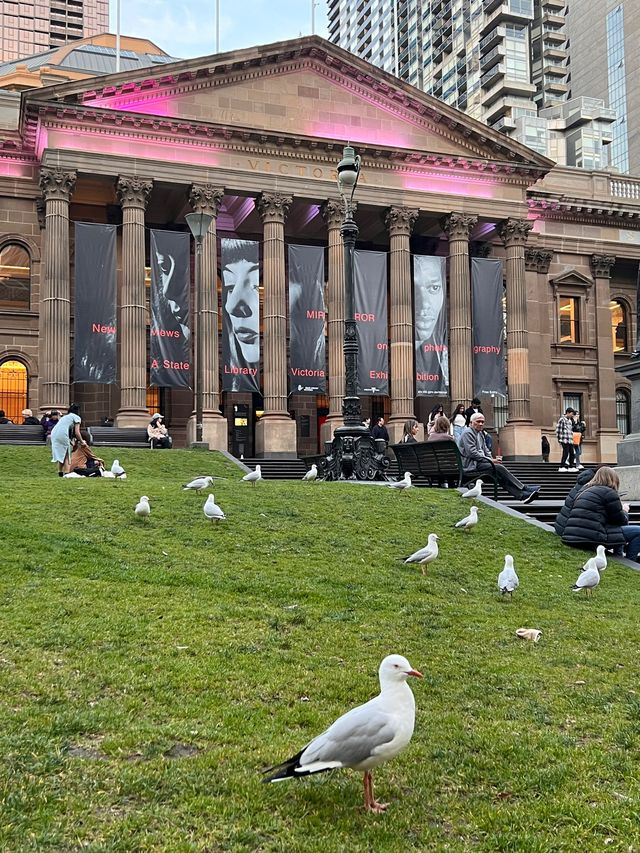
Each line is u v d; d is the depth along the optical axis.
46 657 7.75
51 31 161.88
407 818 5.27
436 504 17.80
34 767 5.61
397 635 9.38
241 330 41.59
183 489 17.59
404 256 45.28
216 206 42.25
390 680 5.19
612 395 54.00
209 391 40.75
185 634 8.73
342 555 13.27
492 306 46.28
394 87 45.75
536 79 123.00
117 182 40.97
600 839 5.09
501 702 7.49
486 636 9.62
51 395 38.34
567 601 11.80
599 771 6.04
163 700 7.03
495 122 113.69
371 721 4.93
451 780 5.89
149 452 30.80
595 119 106.25
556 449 51.44
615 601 12.05
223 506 15.99
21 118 41.28
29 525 13.09
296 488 18.81
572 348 53.56
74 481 18.69
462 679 8.07
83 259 39.62
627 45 111.56
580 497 15.61
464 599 11.46
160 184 41.78
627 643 9.70
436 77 132.12
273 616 9.62
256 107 43.81
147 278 47.53
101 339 39.56
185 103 42.59
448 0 127.00
